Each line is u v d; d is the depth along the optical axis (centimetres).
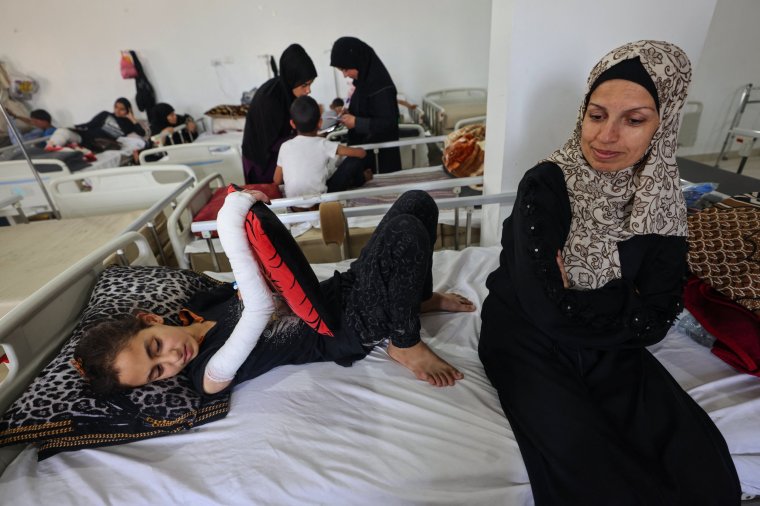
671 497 69
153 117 373
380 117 262
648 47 73
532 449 80
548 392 84
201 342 102
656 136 78
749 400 87
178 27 381
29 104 394
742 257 104
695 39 143
